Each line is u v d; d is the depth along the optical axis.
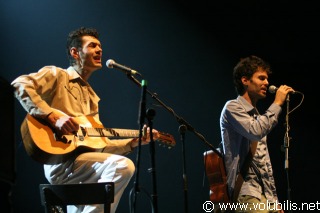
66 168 4.36
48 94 4.49
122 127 7.54
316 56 7.38
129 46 7.72
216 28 7.72
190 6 7.74
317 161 7.30
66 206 4.01
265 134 4.29
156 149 7.53
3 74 7.33
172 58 7.75
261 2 7.51
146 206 7.37
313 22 7.36
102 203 3.92
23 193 7.06
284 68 7.49
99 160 4.31
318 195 7.20
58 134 4.23
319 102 7.38
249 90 4.62
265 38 7.57
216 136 7.57
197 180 7.45
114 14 7.71
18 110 7.11
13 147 3.07
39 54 7.41
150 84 7.71
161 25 7.77
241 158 4.34
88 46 4.76
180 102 7.69
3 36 7.38
